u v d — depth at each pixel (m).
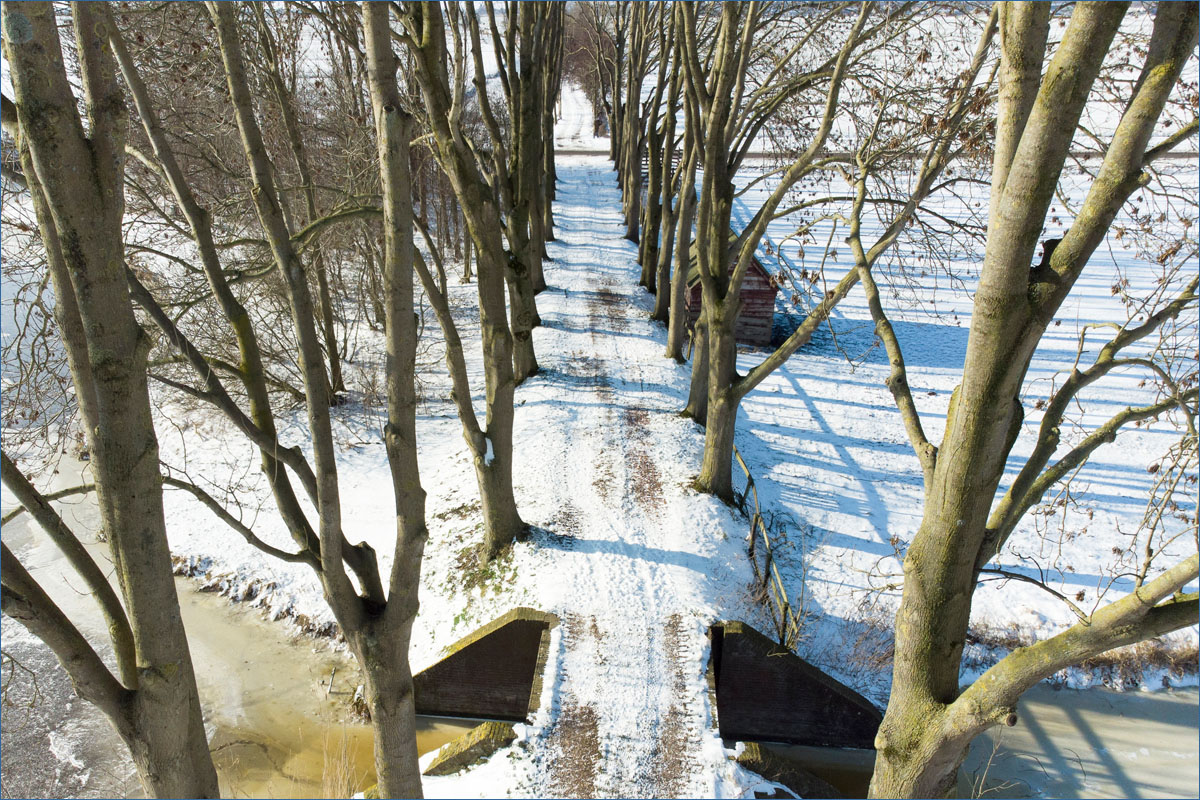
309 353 4.68
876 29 9.78
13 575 3.51
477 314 24.03
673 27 19.14
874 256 8.95
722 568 12.08
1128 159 4.71
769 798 8.72
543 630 10.53
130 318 3.56
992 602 12.77
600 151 53.06
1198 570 4.33
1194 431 5.84
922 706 6.04
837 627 11.97
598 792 8.57
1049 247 5.19
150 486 3.74
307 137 16.95
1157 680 11.85
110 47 3.38
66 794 9.27
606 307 23.94
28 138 3.15
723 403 13.11
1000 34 5.02
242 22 12.47
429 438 16.88
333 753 10.08
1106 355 6.25
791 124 14.26
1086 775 10.30
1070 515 15.30
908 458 17.05
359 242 16.73
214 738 10.23
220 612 12.41
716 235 12.64
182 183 4.96
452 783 8.72
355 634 5.40
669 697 9.71
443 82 9.90
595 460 14.89
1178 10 4.41
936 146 8.70
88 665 3.85
